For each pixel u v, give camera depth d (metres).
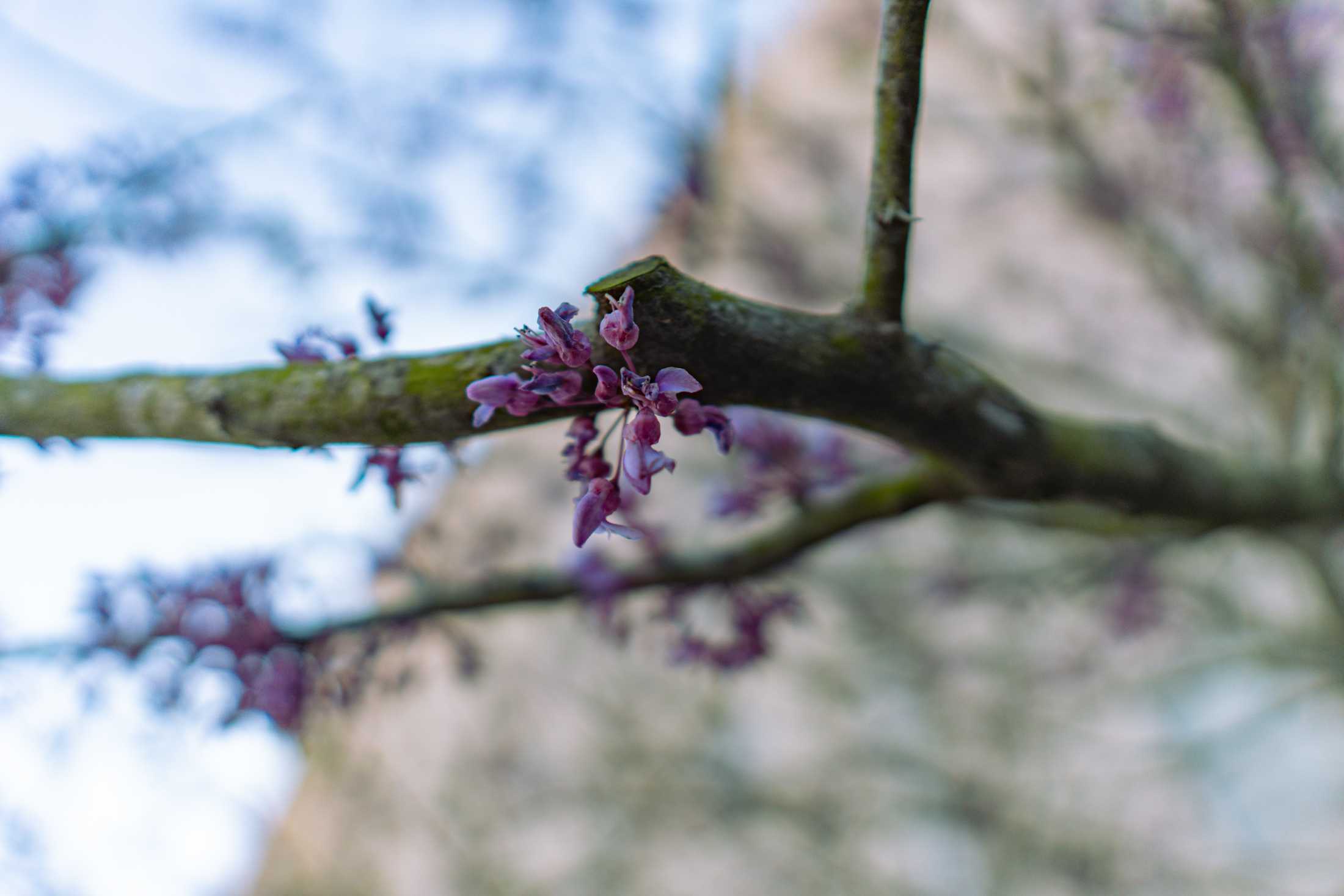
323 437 1.27
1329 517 2.60
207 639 2.14
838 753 7.05
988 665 6.07
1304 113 3.32
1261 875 6.67
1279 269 3.93
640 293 1.10
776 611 2.32
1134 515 2.01
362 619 2.24
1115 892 6.64
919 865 6.91
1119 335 6.36
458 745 6.95
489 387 1.11
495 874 6.71
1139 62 3.86
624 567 2.23
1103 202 4.98
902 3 1.13
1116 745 6.98
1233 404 5.59
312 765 6.16
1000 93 5.31
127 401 1.37
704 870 7.01
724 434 1.11
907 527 5.82
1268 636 5.27
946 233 6.95
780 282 5.74
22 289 1.90
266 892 6.03
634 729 6.91
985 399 1.49
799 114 6.03
